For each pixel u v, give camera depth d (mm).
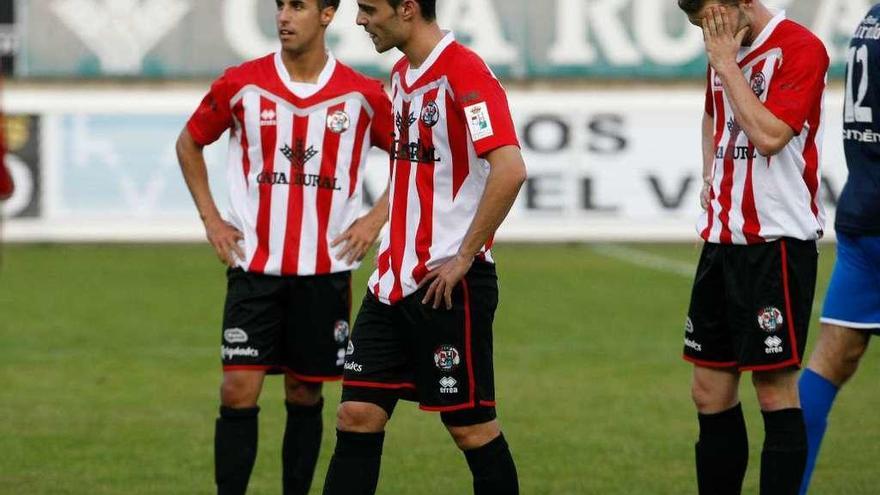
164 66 57781
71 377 33531
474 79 17797
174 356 36188
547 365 35188
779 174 19141
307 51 21734
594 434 27906
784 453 19359
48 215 57250
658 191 58250
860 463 25406
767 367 19250
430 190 18250
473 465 18781
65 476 24484
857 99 20719
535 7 58188
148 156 57312
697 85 58062
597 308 44000
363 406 18656
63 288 47531
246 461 21281
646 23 58188
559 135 58031
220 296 46062
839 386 21250
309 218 21688
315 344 21938
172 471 24938
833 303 21125
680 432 28094
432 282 18141
